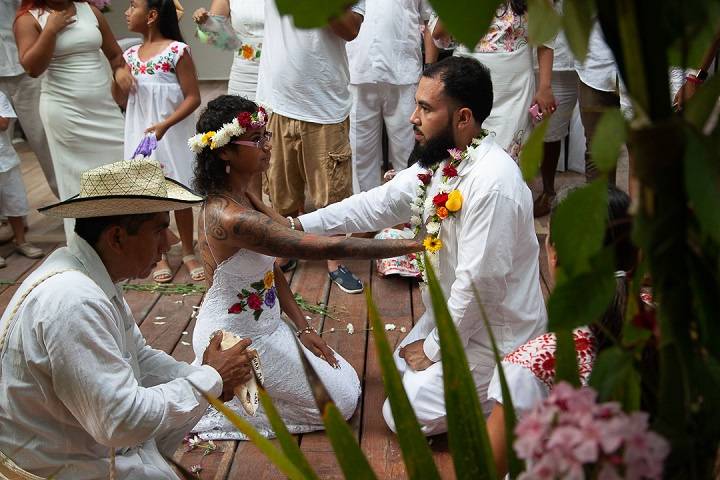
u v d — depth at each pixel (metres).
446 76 2.86
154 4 4.66
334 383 3.24
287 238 2.88
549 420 0.86
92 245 2.28
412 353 3.17
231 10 5.33
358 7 4.37
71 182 5.02
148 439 2.29
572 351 1.13
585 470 0.89
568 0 0.82
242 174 3.04
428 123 2.92
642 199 0.83
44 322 2.09
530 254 2.95
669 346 0.88
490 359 2.99
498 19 5.05
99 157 5.02
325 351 3.38
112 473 2.18
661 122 0.79
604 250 0.86
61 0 4.73
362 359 3.78
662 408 0.89
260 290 3.12
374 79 5.11
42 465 2.24
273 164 4.76
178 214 4.80
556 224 0.85
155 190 2.34
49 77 4.84
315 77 4.50
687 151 0.77
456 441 1.09
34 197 6.50
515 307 2.95
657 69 0.81
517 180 2.85
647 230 0.83
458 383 1.08
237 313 3.09
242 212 2.93
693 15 0.79
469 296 2.87
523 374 1.78
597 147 0.82
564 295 0.85
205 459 3.09
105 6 4.97
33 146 5.68
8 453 2.22
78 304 2.10
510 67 5.11
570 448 0.82
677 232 0.83
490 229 2.80
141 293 4.58
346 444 1.11
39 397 2.16
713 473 0.95
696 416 0.90
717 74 0.82
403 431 1.11
